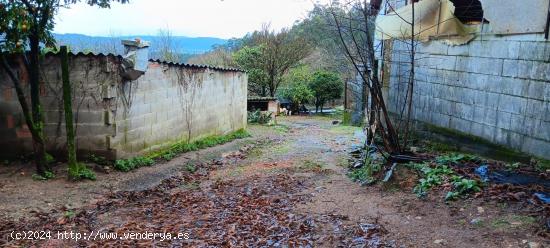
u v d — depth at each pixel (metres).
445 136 7.73
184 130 11.38
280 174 8.06
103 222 5.39
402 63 9.16
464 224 4.47
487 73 6.65
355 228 4.75
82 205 6.14
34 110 7.29
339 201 5.96
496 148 6.49
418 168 6.33
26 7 6.73
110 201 6.34
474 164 6.38
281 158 10.34
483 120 6.77
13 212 5.65
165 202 6.38
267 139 14.95
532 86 5.79
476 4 7.01
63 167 7.95
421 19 7.95
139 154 9.27
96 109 8.21
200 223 5.27
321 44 24.14
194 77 11.77
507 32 6.22
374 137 8.38
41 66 7.95
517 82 6.05
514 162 6.14
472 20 7.26
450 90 7.57
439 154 7.22
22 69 7.93
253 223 5.15
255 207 5.86
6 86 8.03
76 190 6.86
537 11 5.68
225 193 6.80
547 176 5.44
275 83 27.38
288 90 27.33
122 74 8.38
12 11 6.45
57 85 8.05
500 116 6.40
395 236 4.42
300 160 9.73
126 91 8.64
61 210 5.86
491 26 6.55
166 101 10.30
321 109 28.12
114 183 7.45
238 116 16.28
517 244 3.84
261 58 26.52
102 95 8.17
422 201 5.37
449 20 7.38
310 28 23.94
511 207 4.64
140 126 9.23
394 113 9.45
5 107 8.11
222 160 10.22
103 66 8.09
